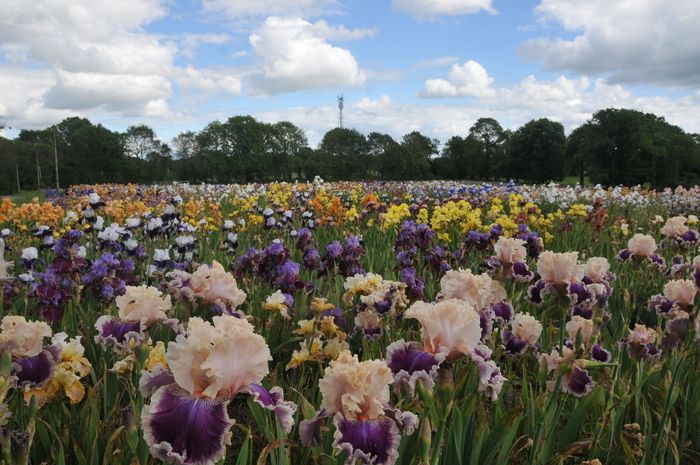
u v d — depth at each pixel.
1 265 3.80
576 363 3.34
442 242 11.11
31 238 11.53
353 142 107.69
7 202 13.51
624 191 27.52
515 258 5.36
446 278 3.84
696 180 76.31
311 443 2.58
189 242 8.05
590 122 81.75
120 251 8.32
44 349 3.30
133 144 115.31
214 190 32.88
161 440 2.25
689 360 4.70
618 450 3.65
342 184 36.25
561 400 3.72
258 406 3.41
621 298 6.63
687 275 6.27
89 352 4.66
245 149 99.25
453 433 3.16
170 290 4.43
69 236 7.49
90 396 3.63
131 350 3.53
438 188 28.14
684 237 7.66
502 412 3.83
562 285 4.34
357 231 12.09
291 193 23.20
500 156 106.12
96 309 6.23
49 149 102.38
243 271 6.79
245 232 12.97
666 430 3.71
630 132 76.94
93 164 100.31
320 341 4.51
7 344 3.08
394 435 2.48
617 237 11.45
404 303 4.95
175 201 14.85
